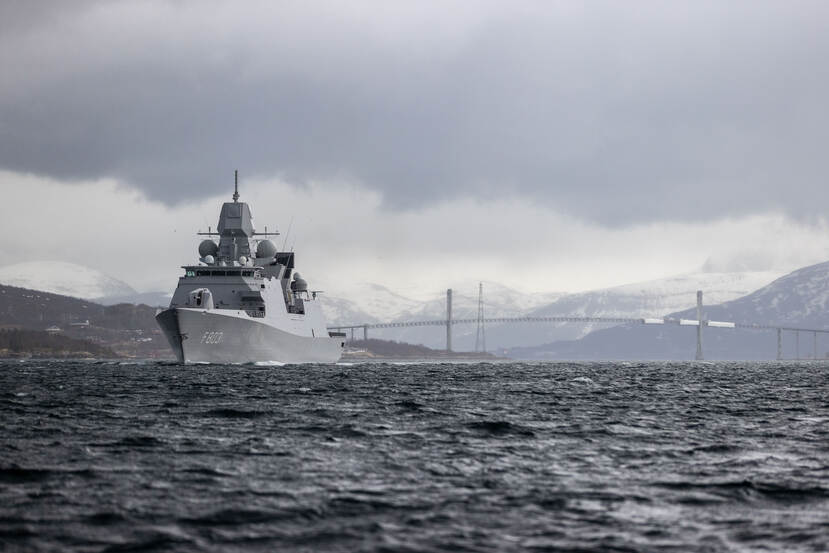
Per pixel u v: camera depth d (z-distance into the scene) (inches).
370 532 3919.8
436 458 5777.6
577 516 4220.0
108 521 4069.9
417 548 3695.9
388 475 5162.4
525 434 7066.9
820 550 3695.9
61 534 3855.8
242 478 5039.4
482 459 5767.7
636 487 4884.4
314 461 5615.2
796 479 5142.7
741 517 4222.4
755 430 7613.2
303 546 3718.0
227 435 6806.1
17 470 5206.7
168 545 3713.1
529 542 3789.4
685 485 4943.4
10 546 3673.7
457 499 4544.8
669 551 3676.2
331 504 4416.8
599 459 5821.9
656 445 6530.5
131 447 6141.7
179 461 5575.8
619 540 3823.8
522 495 4648.1
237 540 3794.3
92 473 5147.6
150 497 4544.8
